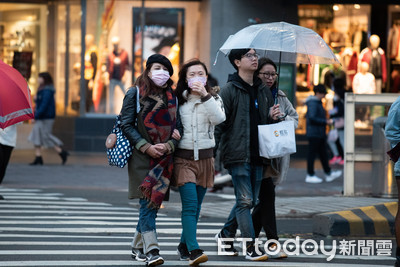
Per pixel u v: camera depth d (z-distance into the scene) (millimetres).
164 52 44219
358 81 43938
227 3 42031
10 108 16281
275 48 16172
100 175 34750
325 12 43562
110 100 44250
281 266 15453
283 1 42625
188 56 44125
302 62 18375
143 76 15102
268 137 15836
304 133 42969
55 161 39719
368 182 27219
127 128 14875
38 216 21875
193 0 43844
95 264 15188
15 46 45781
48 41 45250
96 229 19875
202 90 15070
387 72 44344
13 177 32750
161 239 18875
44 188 29328
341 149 36969
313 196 28953
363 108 27156
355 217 20141
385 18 44000
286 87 43031
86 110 44156
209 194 29156
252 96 16078
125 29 44188
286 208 24125
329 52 16688
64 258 15836
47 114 37469
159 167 14812
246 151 15844
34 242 17719
